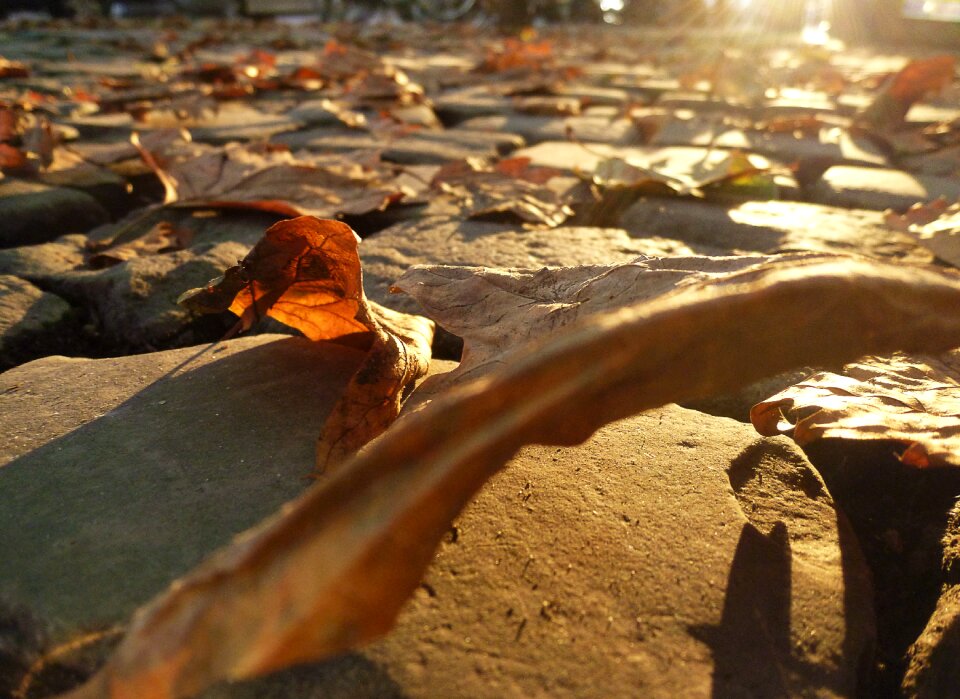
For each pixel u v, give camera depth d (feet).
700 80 3.75
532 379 0.36
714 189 1.77
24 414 0.82
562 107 2.87
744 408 0.92
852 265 0.46
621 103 3.24
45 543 0.63
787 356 0.44
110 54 4.45
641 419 0.83
